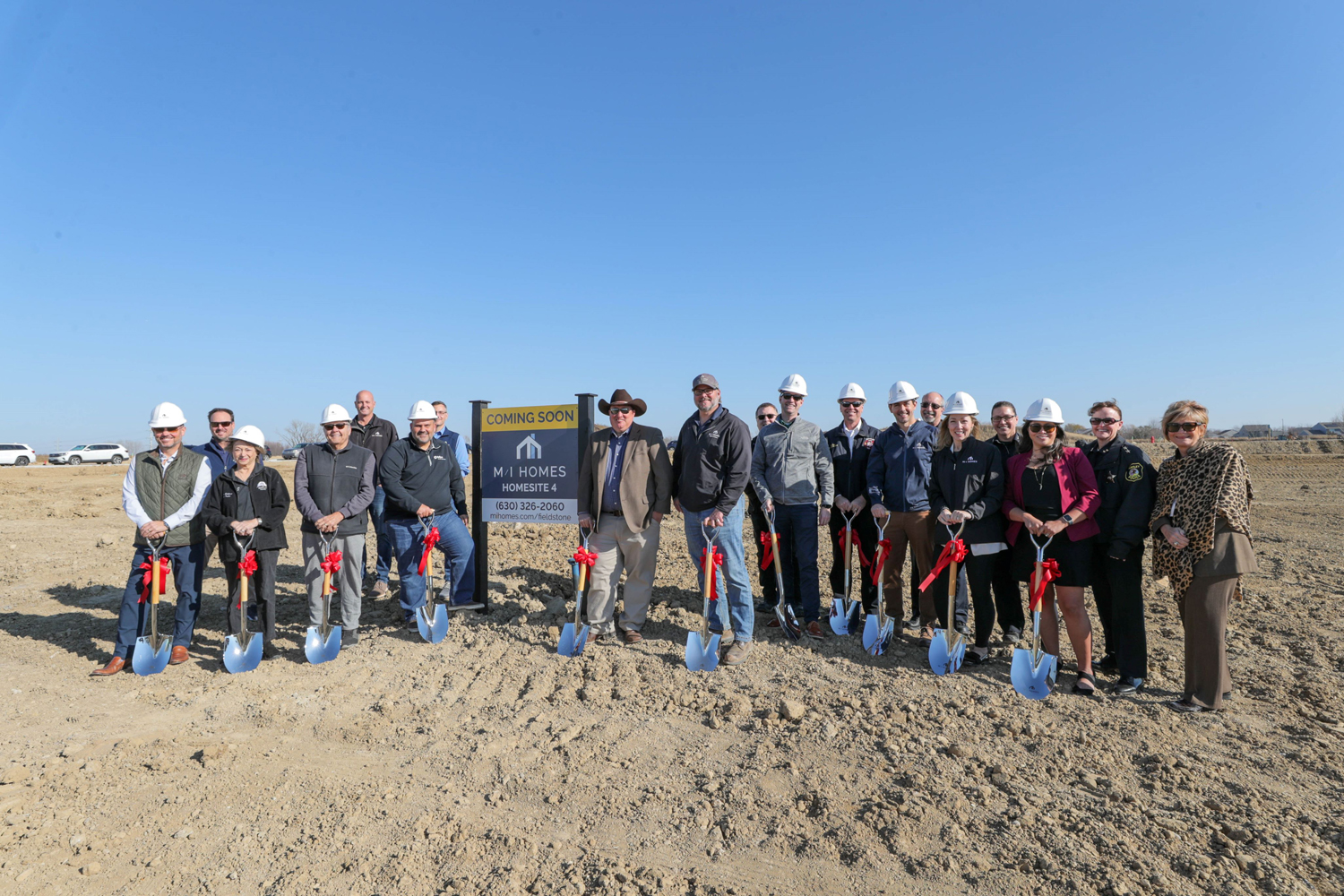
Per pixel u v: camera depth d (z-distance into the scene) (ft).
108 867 10.83
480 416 24.26
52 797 12.62
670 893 10.04
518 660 19.31
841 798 12.26
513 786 13.10
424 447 22.20
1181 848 10.69
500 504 23.94
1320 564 31.68
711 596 19.58
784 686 17.19
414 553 22.11
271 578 20.21
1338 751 13.78
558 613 23.29
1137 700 16.19
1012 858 10.55
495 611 23.91
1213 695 15.44
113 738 15.14
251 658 19.30
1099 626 22.26
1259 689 16.83
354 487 20.95
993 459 18.16
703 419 19.47
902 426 21.35
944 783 12.57
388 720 16.01
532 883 10.38
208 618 24.35
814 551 20.94
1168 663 18.51
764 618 22.89
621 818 12.03
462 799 12.67
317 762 14.14
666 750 14.34
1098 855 10.60
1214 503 15.08
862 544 23.07
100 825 11.85
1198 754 13.62
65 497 63.10
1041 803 11.94
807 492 20.97
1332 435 149.07
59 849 11.19
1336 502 59.16
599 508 20.56
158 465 19.43
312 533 20.48
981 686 16.97
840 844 11.07
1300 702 16.11
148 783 13.16
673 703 16.44
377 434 26.96
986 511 17.95
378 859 11.00
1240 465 15.24
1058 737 14.28
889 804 11.96
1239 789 12.41
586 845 11.32
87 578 30.45
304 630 22.98
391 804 12.57
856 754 13.73
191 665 19.72
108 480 83.87
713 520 18.57
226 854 11.16
